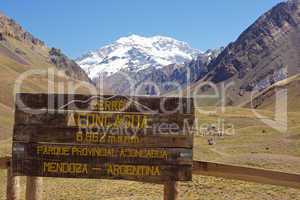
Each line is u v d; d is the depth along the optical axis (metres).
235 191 19.23
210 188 19.84
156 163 11.50
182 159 11.47
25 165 11.71
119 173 11.55
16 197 12.74
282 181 11.28
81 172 11.61
